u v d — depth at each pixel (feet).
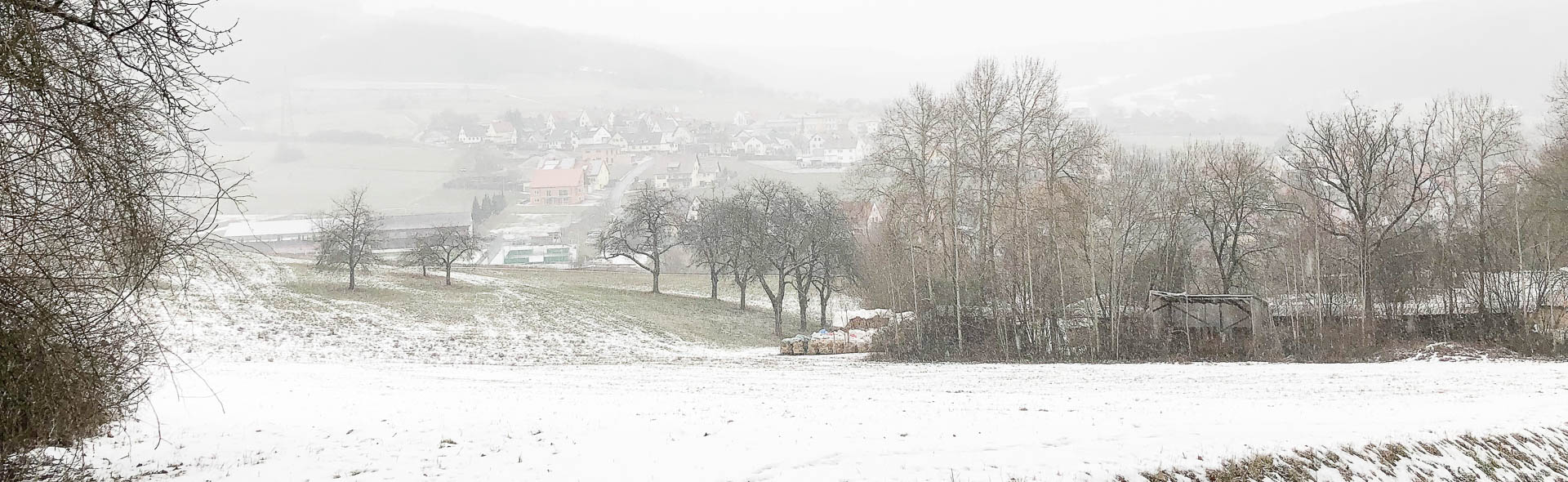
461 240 290.76
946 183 166.09
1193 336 151.74
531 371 133.69
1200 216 177.47
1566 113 154.20
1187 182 180.75
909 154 165.78
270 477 44.78
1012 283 161.68
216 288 215.72
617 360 166.91
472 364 158.30
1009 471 44.21
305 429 61.41
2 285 31.37
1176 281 183.21
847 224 251.80
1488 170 163.43
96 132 32.45
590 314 252.21
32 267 32.27
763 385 107.04
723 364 154.81
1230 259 181.37
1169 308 154.71
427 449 52.90
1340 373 113.39
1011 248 164.04
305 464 48.19
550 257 522.88
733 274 297.94
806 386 104.53
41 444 37.45
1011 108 162.20
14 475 37.88
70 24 33.24
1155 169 203.92
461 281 286.87
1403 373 110.01
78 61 32.14
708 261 297.94
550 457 49.52
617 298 284.82
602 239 308.60
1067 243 157.99
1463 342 144.36
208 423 64.08
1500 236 157.38
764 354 195.72
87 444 50.29
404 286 268.21
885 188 169.27
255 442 55.57
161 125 34.63
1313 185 166.71
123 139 33.22
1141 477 44.68
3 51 29.50
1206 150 188.85
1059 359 150.30
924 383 108.88
